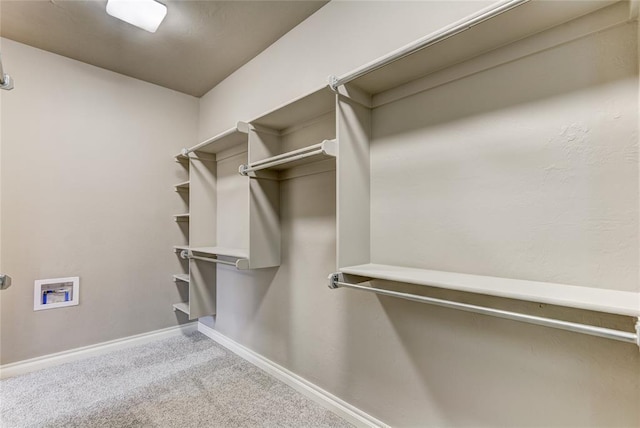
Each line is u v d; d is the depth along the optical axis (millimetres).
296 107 1699
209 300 2814
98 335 2549
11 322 2189
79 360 2428
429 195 1347
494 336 1172
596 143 960
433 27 1330
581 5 921
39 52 2309
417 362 1392
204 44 2223
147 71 2631
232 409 1781
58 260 2381
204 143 2484
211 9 1850
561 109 1022
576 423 1001
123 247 2691
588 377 982
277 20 1956
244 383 2072
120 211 2682
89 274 2518
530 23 1000
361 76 1350
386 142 1502
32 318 2268
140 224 2787
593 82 964
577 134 993
